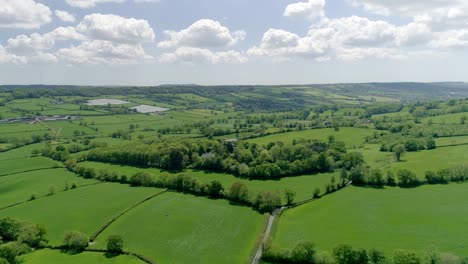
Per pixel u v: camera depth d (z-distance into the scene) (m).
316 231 104.75
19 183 157.62
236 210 124.12
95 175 164.25
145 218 119.12
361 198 128.50
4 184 156.62
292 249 91.00
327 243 96.69
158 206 129.25
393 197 127.44
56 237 107.62
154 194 141.25
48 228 113.50
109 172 163.38
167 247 99.94
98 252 98.94
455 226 100.69
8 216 112.00
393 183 140.88
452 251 87.12
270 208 120.81
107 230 111.75
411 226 103.19
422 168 150.88
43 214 124.12
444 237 94.81
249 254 94.88
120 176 161.38
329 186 137.88
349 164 164.25
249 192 130.75
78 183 157.38
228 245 100.38
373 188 138.75
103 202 134.00
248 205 128.00
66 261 94.31
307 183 147.50
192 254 95.81
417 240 94.38
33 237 102.94
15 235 107.00
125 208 127.44
